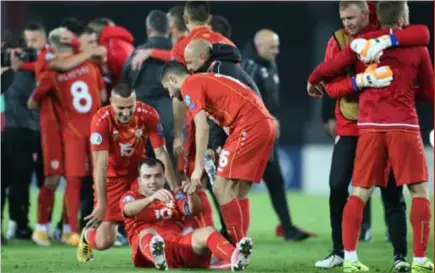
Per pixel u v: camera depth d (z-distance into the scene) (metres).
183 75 26.69
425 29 25.56
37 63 34.69
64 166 35.00
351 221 26.03
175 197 26.22
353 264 26.17
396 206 26.88
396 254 26.78
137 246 26.23
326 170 63.22
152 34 33.59
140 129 27.53
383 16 25.61
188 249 25.84
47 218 34.97
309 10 76.19
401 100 25.42
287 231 36.25
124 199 26.20
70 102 34.69
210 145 27.48
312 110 75.38
